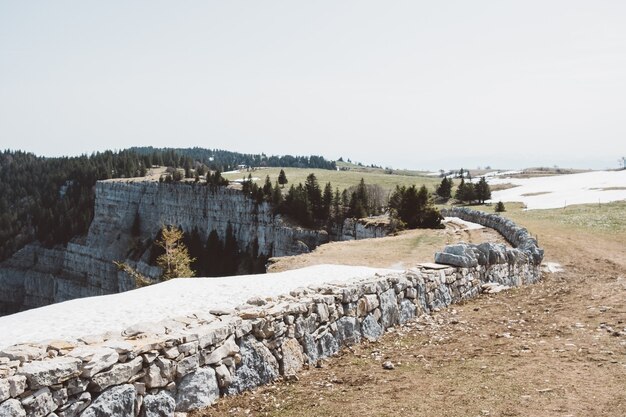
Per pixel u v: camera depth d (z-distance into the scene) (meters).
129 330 10.77
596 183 135.38
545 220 68.19
